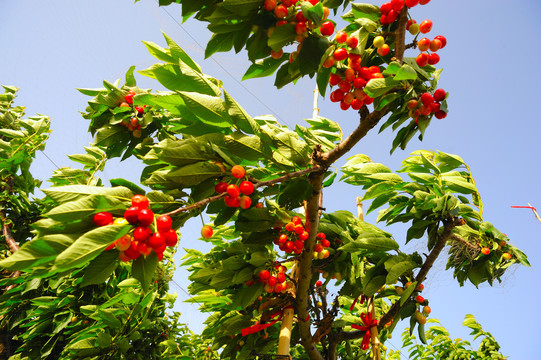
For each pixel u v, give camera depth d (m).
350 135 2.43
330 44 2.13
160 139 3.69
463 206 3.49
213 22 2.05
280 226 2.73
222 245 3.81
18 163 5.09
